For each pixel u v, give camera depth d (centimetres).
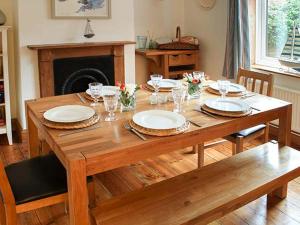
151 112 204
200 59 471
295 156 231
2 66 364
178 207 177
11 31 384
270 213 237
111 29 403
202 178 206
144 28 463
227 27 397
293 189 268
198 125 191
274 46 390
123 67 413
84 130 186
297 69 350
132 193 191
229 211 183
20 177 194
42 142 255
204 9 449
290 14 365
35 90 370
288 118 239
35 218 236
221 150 347
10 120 363
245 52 383
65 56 377
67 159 154
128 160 168
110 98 202
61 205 250
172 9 477
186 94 248
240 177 205
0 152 347
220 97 244
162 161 323
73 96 255
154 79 246
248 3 378
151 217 169
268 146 248
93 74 398
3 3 375
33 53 362
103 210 175
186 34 485
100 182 284
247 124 210
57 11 366
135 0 450
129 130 185
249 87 361
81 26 384
